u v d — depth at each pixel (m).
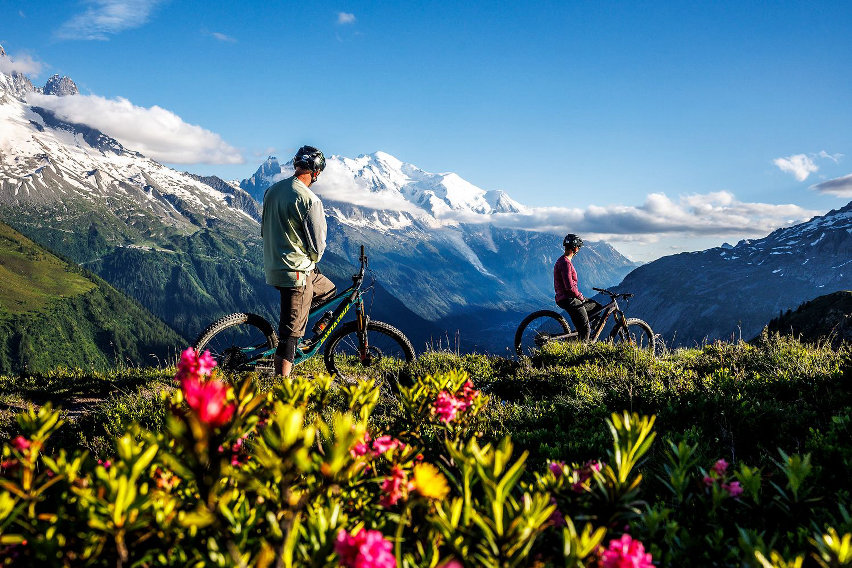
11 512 1.28
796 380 5.61
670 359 8.92
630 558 1.16
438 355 11.16
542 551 1.46
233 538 1.25
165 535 1.29
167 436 1.53
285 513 1.19
